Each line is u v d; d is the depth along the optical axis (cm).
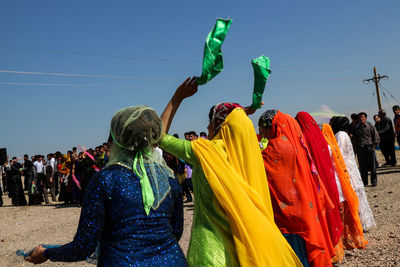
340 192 502
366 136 1010
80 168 1286
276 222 369
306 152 413
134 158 194
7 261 580
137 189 185
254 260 247
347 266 430
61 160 1673
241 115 292
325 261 361
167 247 187
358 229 496
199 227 274
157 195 191
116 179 183
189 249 276
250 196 265
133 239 179
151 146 204
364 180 1034
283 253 255
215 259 260
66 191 1388
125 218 180
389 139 1364
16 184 1570
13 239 774
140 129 192
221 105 312
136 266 175
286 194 365
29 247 671
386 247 477
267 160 376
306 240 358
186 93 271
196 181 279
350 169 566
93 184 182
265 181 288
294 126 400
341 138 570
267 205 285
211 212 273
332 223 438
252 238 251
